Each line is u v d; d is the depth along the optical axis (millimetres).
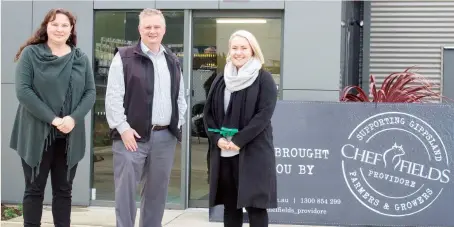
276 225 5973
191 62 6789
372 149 5746
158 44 4277
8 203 6863
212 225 5945
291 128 5828
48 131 4043
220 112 4094
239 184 3982
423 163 5691
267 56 6621
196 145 6793
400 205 5703
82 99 4195
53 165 4223
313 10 6355
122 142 4152
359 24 8438
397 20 8266
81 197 6828
